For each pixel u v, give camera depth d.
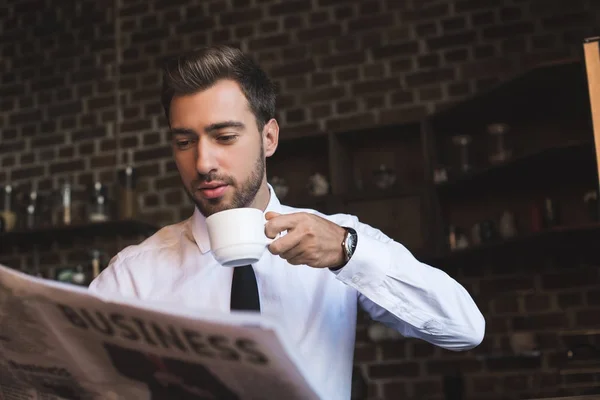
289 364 0.69
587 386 3.38
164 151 4.26
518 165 3.32
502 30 3.85
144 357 0.77
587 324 3.46
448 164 3.78
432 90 3.90
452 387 3.47
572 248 3.43
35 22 4.64
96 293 0.71
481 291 3.66
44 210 4.27
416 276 1.18
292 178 4.02
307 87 4.10
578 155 3.20
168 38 4.39
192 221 1.42
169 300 1.33
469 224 3.69
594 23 3.71
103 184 4.27
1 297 0.78
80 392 0.87
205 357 0.73
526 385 3.49
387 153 3.92
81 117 4.43
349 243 1.12
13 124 4.52
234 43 4.27
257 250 1.04
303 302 1.32
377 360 3.72
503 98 3.45
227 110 1.19
